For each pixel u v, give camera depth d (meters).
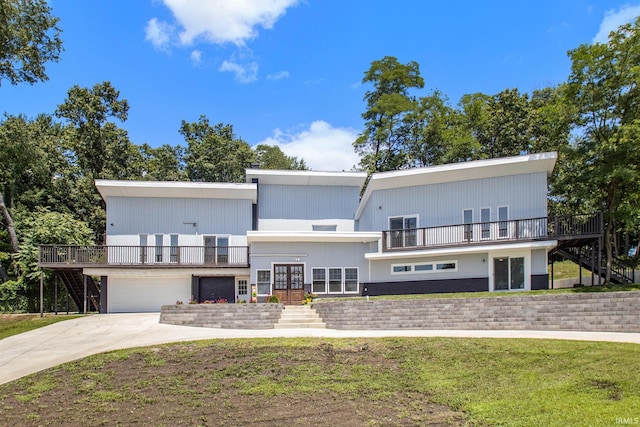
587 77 23.67
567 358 12.36
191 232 30.23
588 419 9.29
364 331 18.09
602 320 16.48
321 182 31.61
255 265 26.05
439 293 24.70
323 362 13.62
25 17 31.42
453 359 13.18
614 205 24.66
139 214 30.05
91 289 31.56
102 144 46.41
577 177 24.31
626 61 22.89
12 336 19.77
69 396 12.09
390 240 26.59
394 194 27.67
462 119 43.50
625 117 23.34
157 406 11.43
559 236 23.52
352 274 26.67
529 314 17.47
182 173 49.03
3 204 37.03
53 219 35.38
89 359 14.41
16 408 11.54
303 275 26.23
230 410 11.12
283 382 12.48
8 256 36.72
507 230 24.81
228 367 13.46
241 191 30.11
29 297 35.75
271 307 20.52
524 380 11.53
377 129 47.31
